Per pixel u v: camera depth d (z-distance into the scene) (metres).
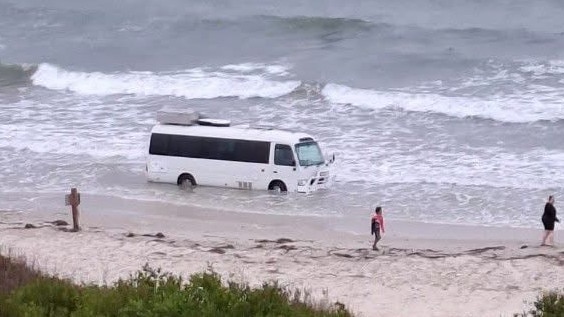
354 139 71.31
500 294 40.66
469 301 39.59
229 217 56.16
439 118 76.50
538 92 83.25
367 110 79.56
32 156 69.56
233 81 89.56
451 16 119.75
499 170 63.91
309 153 62.28
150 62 102.00
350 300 39.31
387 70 93.88
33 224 52.62
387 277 43.00
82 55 106.69
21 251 45.38
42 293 28.08
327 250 48.03
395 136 72.19
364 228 53.69
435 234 52.38
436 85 87.62
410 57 97.75
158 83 90.38
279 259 45.81
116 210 57.69
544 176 62.41
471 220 54.91
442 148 69.06
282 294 28.86
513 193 59.34
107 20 123.62
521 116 75.56
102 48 110.12
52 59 104.56
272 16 118.00
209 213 57.06
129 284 28.30
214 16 120.88
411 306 38.84
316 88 85.56
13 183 63.97
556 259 46.22
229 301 26.17
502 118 75.44
